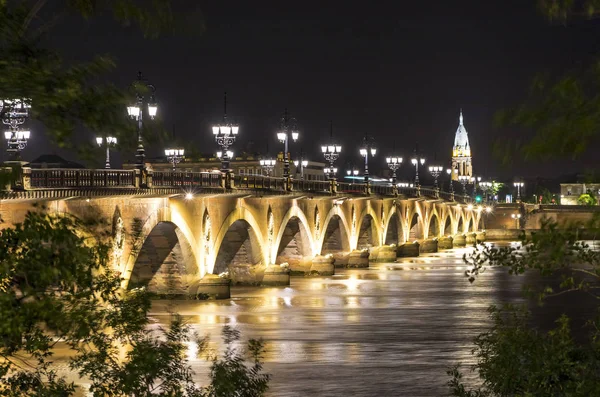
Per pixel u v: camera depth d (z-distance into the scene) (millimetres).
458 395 33750
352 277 105500
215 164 122625
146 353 23500
